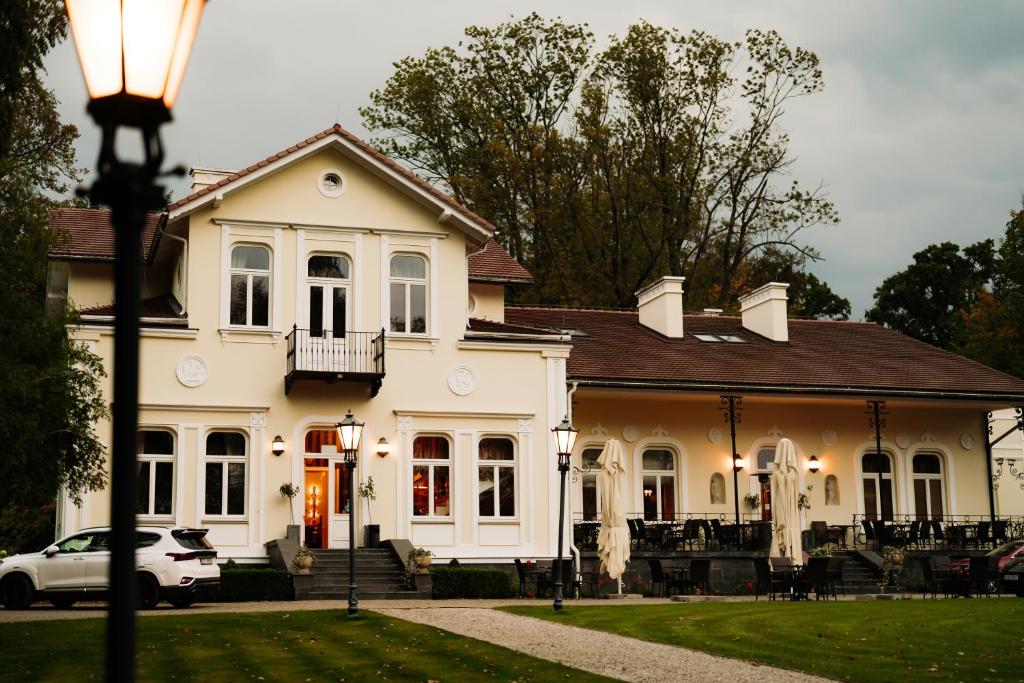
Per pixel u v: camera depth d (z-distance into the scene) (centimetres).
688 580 2786
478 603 2400
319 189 2947
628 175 4656
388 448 2881
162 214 2789
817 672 1416
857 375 3547
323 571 2627
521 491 2969
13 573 2256
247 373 2827
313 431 2883
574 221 4616
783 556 2797
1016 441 4034
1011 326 4978
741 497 3478
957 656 1548
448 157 4647
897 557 3033
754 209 4778
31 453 2000
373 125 4681
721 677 1369
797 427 3566
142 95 412
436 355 2967
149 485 2734
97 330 2700
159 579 2183
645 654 1564
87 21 408
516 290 4584
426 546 2888
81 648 1590
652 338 3722
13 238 2097
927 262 6191
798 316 6012
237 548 2755
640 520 3067
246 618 1925
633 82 4631
